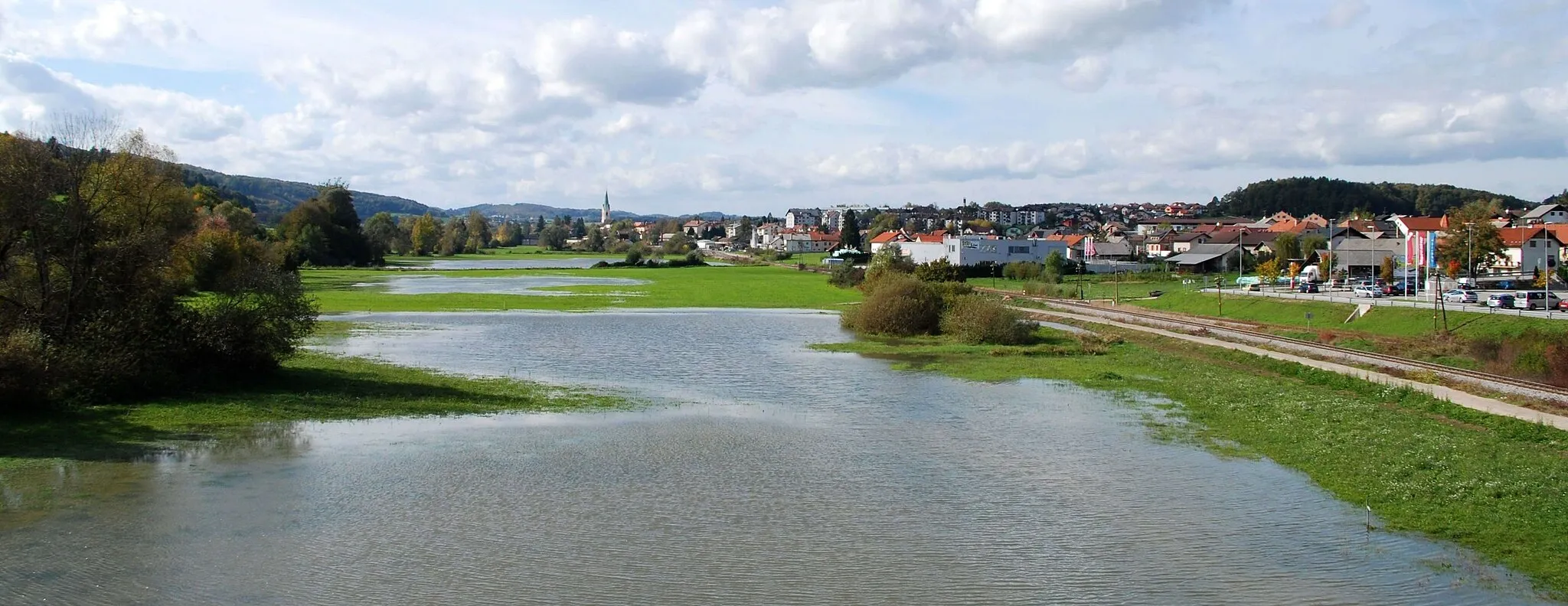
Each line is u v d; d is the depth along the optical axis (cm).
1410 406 3997
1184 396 4406
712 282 14638
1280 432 3450
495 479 2767
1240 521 2420
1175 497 2639
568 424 3603
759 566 2088
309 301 4722
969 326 6831
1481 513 2422
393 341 6341
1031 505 2567
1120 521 2425
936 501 2600
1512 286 10050
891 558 2148
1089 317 8962
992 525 2394
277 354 4306
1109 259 19100
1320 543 2241
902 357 5922
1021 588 1975
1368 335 7069
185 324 3944
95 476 2678
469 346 6188
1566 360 4612
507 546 2202
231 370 4022
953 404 4184
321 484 2677
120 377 3553
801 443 3322
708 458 3070
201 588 1919
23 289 3925
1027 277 15088
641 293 12025
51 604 1825
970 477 2869
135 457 2892
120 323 3722
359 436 3288
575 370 5141
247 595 1894
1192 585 1992
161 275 4400
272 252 11675
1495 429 3453
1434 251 8981
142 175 4966
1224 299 9881
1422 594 1936
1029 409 4050
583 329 7512
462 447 3167
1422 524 2353
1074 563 2119
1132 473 2916
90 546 2134
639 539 2255
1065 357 6022
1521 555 2133
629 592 1933
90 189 4306
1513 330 6244
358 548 2169
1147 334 7300
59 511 2367
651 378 4903
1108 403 4206
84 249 3944
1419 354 5791
